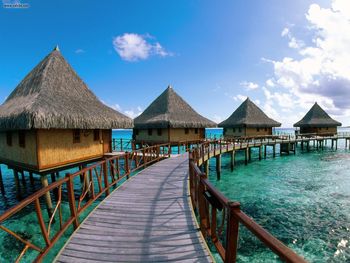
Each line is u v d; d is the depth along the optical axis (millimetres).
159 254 4051
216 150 18250
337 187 15570
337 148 41375
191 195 7129
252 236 8797
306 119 40344
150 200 6875
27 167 11312
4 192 15148
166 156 16250
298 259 1526
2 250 8273
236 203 2656
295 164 24641
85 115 12250
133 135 26672
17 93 14031
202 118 25906
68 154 12250
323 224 9969
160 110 24719
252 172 20781
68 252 4133
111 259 3928
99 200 13031
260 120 33875
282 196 13719
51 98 11672
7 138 13328
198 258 3930
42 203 13031
